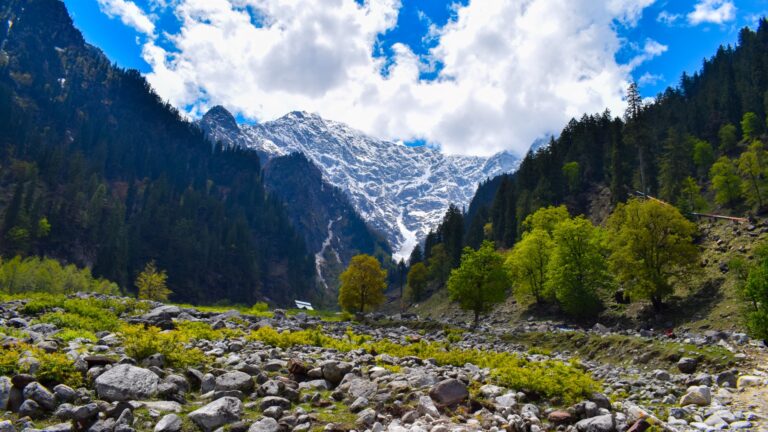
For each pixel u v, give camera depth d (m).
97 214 163.75
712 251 57.50
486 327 48.22
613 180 97.62
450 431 8.95
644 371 22.12
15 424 7.91
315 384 12.16
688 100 152.75
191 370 11.52
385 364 15.77
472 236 143.25
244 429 8.81
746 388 15.46
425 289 131.50
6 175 169.75
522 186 133.00
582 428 10.09
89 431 8.09
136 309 31.72
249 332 24.61
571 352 30.27
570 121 150.00
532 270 65.81
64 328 18.38
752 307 29.86
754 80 123.75
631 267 49.72
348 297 69.94
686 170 92.50
